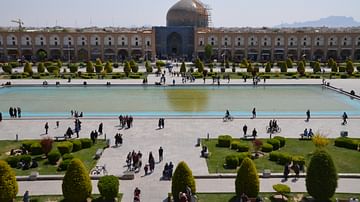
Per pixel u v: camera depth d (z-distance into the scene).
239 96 65.06
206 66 112.88
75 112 48.41
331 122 46.00
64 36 131.00
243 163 24.09
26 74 87.38
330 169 23.53
